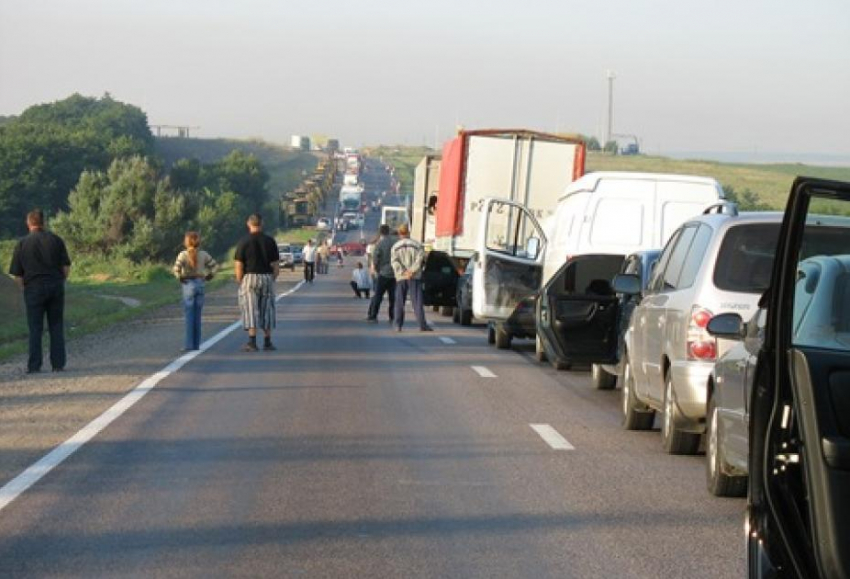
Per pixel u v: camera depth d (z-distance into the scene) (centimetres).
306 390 2375
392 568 1108
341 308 5475
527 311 3288
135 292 7794
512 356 3206
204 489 1446
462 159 4700
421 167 6378
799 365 817
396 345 3459
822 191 830
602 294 2514
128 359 2975
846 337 903
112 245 12638
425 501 1394
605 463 1656
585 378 2709
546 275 3269
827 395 803
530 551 1175
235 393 2312
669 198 2898
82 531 1238
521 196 4691
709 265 1633
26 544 1184
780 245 845
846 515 773
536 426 1978
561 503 1396
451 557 1148
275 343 3453
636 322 1938
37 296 2672
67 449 1698
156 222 12656
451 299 4894
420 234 6309
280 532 1239
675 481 1535
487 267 3422
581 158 4691
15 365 2886
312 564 1118
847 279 921
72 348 3375
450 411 2131
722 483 1423
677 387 1647
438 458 1669
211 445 1742
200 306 3197
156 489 1444
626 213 2894
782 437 838
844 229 917
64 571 1088
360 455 1680
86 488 1447
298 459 1644
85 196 12900
